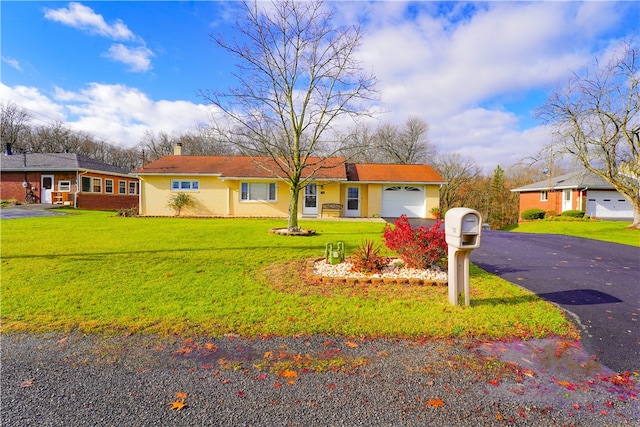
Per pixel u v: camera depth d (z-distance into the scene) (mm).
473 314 4070
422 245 5895
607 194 24141
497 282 5582
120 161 47094
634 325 3895
